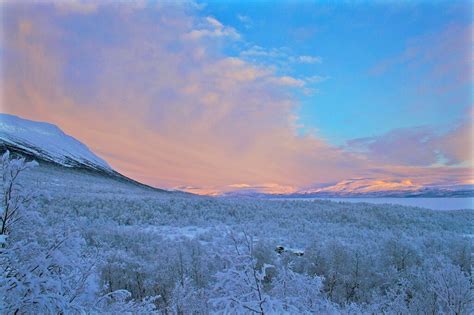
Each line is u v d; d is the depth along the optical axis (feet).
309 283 15.60
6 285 10.55
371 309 21.66
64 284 12.27
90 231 51.67
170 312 19.69
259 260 37.70
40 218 13.78
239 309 10.49
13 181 13.20
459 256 45.32
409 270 36.83
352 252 42.09
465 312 18.86
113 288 35.65
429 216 102.27
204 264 36.37
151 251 46.75
